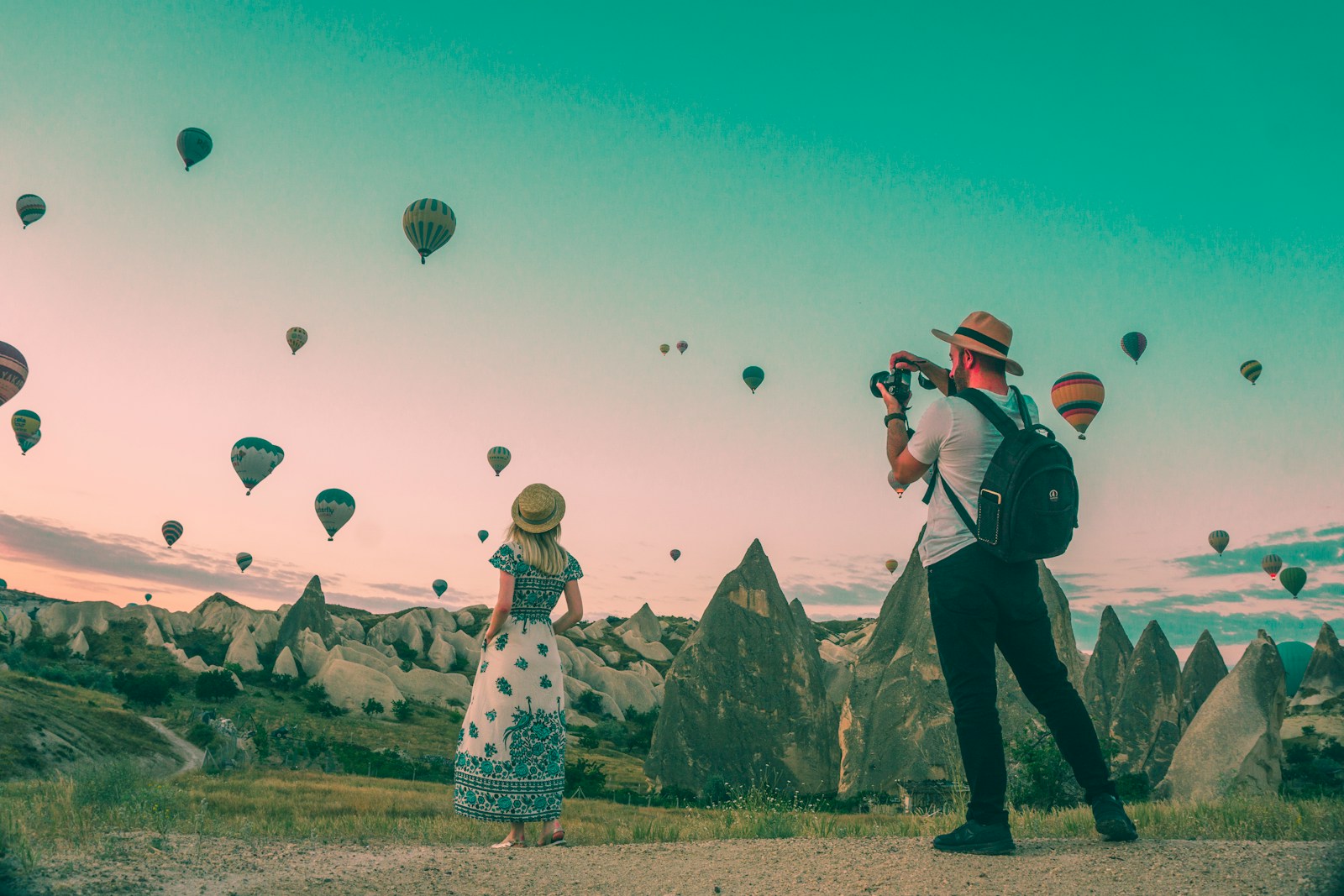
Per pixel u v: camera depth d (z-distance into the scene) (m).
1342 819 4.99
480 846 6.12
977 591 3.57
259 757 47.56
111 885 3.93
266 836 6.14
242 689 91.00
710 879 3.63
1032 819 5.80
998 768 3.62
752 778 75.81
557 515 5.50
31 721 37.09
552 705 5.40
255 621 127.06
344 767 52.28
